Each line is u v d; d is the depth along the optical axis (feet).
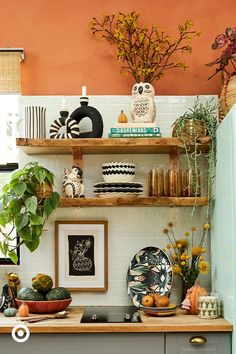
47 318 10.61
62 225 12.37
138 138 11.44
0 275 12.28
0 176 12.92
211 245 12.14
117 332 10.14
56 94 12.80
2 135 13.07
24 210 12.11
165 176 11.80
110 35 12.85
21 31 12.92
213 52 12.91
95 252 12.32
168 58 12.84
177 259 12.03
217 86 12.82
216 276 11.59
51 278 11.93
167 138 11.45
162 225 12.42
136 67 12.50
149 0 12.99
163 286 11.98
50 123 12.60
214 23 13.00
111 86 12.82
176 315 11.09
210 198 11.80
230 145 10.24
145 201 11.43
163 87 12.80
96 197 11.90
